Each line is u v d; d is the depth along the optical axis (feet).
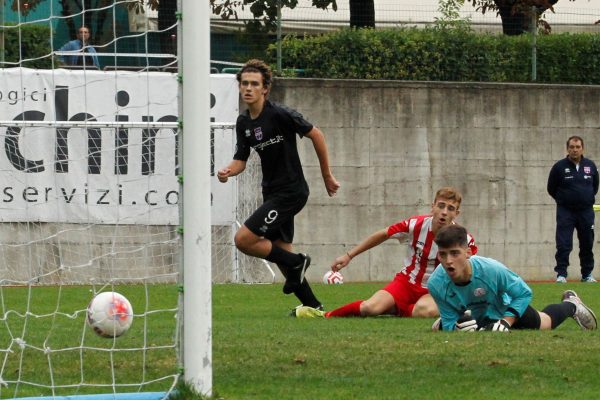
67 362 54.95
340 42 162.30
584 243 144.56
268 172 83.46
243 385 48.55
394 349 58.23
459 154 160.86
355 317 83.56
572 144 142.20
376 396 46.21
